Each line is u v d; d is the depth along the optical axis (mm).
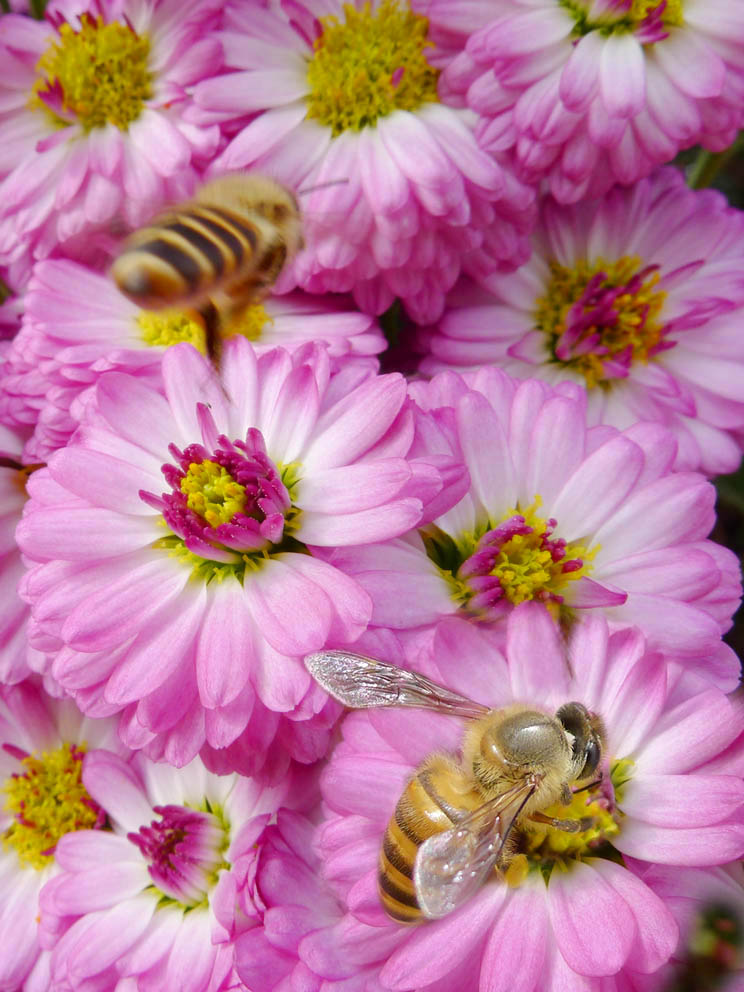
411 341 101
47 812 91
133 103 94
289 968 73
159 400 79
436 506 75
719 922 68
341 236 90
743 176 132
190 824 83
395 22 92
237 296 74
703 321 97
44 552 74
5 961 88
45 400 89
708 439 97
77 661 73
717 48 90
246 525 72
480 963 69
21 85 97
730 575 81
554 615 77
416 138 90
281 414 77
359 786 71
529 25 89
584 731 70
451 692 72
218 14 94
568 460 81
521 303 100
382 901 68
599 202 100
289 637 70
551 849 70
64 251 95
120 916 83
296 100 93
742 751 72
